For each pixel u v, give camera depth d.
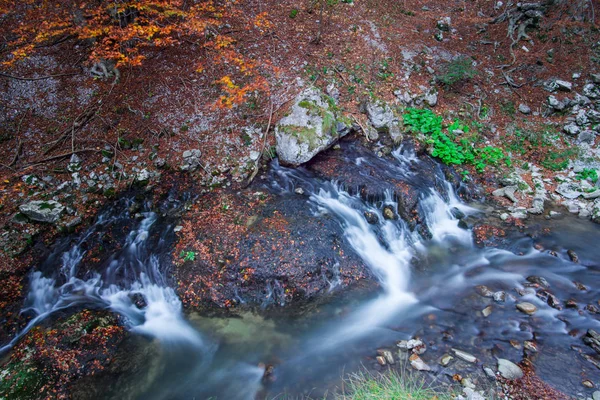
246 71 8.63
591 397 4.27
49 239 6.34
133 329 5.48
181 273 6.06
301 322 5.61
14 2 8.31
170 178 7.34
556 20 11.09
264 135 7.98
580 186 8.27
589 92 9.84
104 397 4.57
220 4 9.99
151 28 7.28
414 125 8.77
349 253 6.50
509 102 9.83
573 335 5.19
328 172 7.71
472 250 7.03
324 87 8.91
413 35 10.92
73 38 8.63
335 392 4.52
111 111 7.88
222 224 6.57
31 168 6.95
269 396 4.55
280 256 6.10
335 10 11.25
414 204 7.34
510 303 5.80
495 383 4.47
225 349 5.22
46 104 7.80
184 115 8.08
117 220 6.77
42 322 5.38
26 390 4.46
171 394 4.63
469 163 8.64
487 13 12.02
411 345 5.10
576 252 6.81
